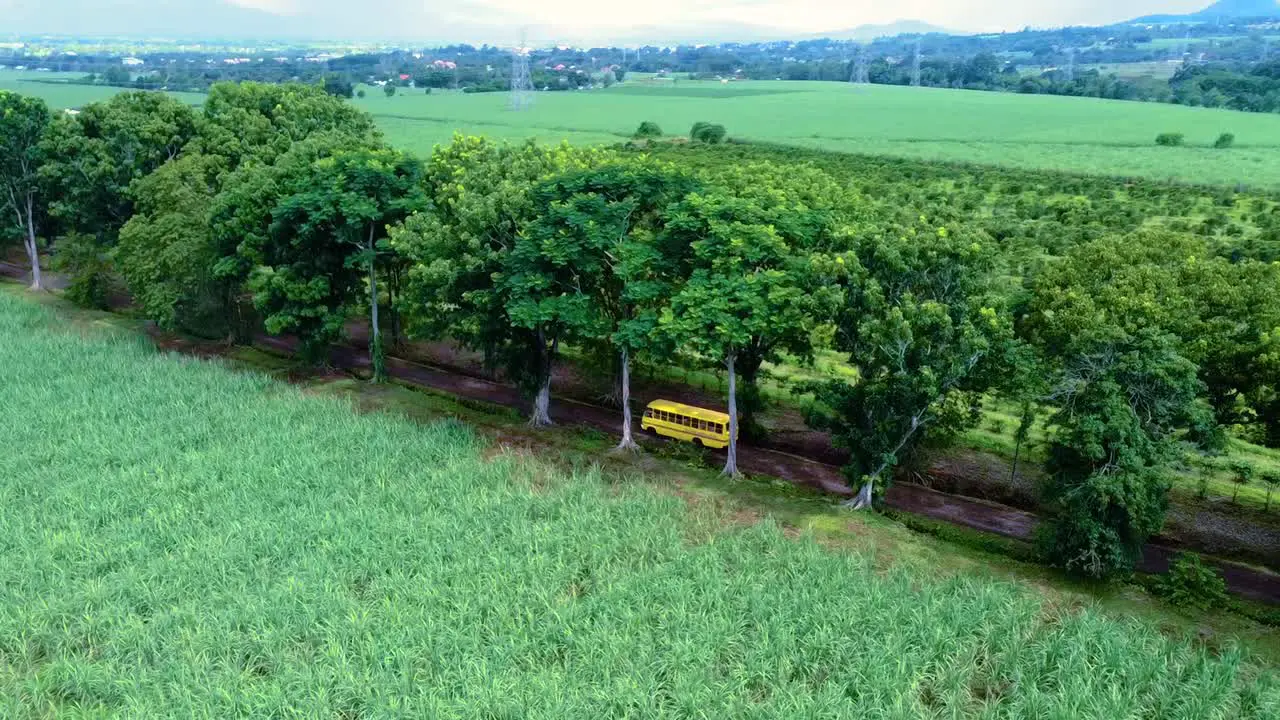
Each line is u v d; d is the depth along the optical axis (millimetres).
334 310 58375
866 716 27172
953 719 26828
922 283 39031
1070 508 35469
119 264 64562
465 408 54469
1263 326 35969
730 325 40500
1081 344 35469
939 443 43000
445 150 60031
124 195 74500
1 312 69312
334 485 41500
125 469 42750
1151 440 34844
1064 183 114562
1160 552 38781
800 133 170375
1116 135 161375
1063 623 31469
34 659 30531
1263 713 27000
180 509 38625
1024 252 71250
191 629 31453
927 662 29469
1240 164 126688
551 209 45531
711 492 43250
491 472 43219
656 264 44219
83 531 37250
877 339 37594
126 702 28109
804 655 29469
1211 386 37656
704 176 53594
